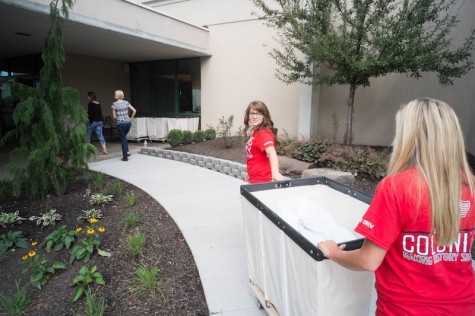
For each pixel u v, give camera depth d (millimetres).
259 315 2088
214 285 2424
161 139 9805
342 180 5027
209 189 4992
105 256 2896
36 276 2529
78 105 4379
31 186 4277
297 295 1477
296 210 1936
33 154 4070
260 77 9055
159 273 2633
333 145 6113
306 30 6348
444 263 1067
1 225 3473
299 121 8164
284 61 7035
